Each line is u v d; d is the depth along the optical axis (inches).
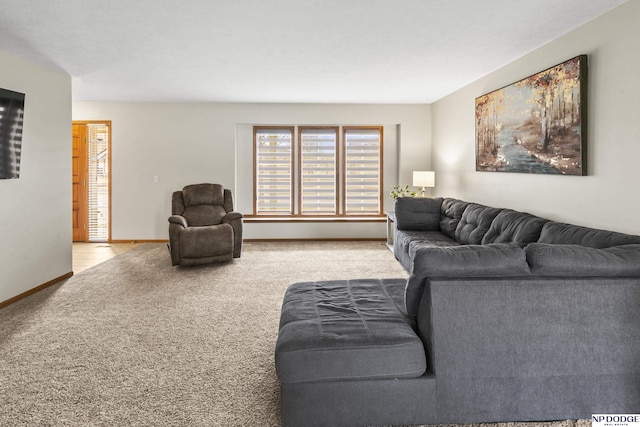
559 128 132.9
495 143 179.3
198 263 205.0
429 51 153.9
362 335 77.6
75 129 270.7
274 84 212.4
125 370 99.0
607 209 114.4
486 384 77.4
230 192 249.8
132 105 269.9
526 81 153.0
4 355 107.3
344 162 290.4
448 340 76.9
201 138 273.9
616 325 78.0
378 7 112.7
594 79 119.2
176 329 124.9
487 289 77.0
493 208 166.1
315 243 272.2
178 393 88.7
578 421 78.4
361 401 75.3
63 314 138.1
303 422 74.9
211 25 125.9
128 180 272.5
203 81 204.5
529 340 77.5
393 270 199.3
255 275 189.8
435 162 272.4
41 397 87.2
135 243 271.7
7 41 138.2
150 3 109.2
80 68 174.2
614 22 111.1
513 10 114.6
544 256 77.9
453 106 236.4
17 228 153.0
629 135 106.3
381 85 215.8
